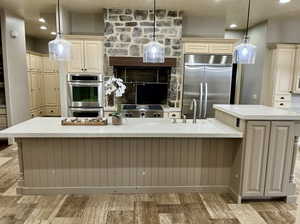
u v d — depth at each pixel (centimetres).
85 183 297
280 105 546
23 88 548
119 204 277
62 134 254
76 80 488
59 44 293
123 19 503
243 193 275
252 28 636
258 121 259
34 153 286
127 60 495
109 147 291
